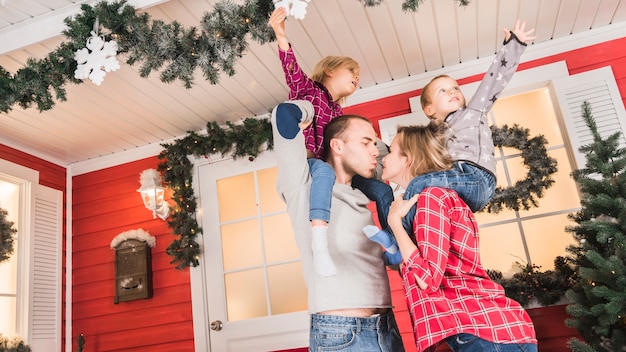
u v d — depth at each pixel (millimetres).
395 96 4031
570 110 3584
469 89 3773
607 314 2572
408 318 3627
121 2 2346
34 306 4059
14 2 2523
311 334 1361
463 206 1482
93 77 2291
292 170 1438
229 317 4207
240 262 4309
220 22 2232
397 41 3465
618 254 2572
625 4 3375
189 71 2383
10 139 4145
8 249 3562
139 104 3873
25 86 2291
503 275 3658
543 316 3418
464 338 1352
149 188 4289
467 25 3371
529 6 3254
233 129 4125
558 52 3721
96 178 4723
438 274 1352
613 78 3549
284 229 4301
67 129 4090
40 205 4340
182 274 4285
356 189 1544
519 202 3639
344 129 1574
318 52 3469
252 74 3643
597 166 2775
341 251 1371
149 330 4238
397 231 1435
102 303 4402
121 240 4371
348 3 2977
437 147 1586
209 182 4457
